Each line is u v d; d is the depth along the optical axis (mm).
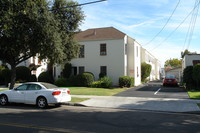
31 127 6500
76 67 26391
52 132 5922
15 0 11195
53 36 12594
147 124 7066
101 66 25156
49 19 12391
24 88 11297
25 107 11055
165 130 6238
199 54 20672
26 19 12016
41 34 12445
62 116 8492
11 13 11016
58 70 27094
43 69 31969
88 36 26609
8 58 14742
